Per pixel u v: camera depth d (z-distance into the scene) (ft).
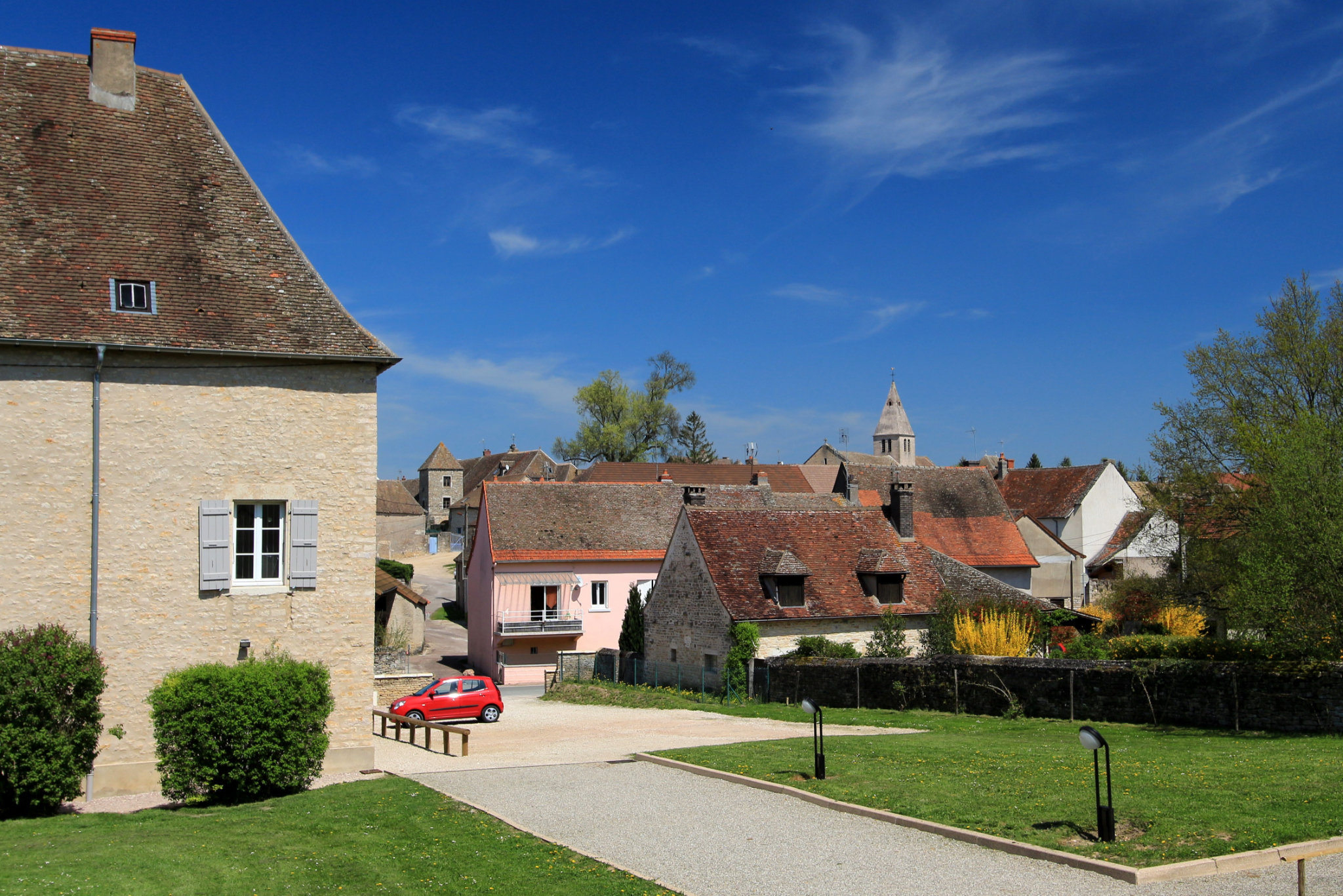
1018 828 39.86
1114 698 75.41
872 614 113.60
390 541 290.97
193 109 67.46
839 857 38.29
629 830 43.68
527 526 157.48
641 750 68.74
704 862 38.27
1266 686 66.85
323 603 61.26
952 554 159.43
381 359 62.49
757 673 104.63
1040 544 176.86
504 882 35.78
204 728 51.11
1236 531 112.27
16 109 62.44
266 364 60.80
